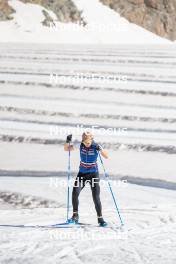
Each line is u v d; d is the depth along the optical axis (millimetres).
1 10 135250
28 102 48875
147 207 21484
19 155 34719
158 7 163875
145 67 67500
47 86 55688
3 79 59125
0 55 81375
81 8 149875
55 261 12602
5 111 46188
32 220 18703
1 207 24641
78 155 34562
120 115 44281
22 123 42656
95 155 17969
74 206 18031
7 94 52156
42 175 30141
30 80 58562
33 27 133625
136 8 161000
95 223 18109
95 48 99125
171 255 12977
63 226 17516
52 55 82250
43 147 36688
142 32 154375
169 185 27328
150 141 36750
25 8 140125
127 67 67500
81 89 54125
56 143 37438
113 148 35688
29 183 28031
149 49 97250
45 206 24359
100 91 53094
